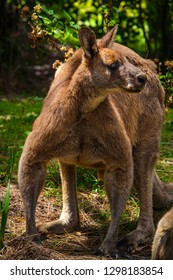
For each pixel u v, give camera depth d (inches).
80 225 343.0
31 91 642.8
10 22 669.3
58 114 301.0
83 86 299.3
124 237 326.6
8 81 643.5
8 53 662.5
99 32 583.2
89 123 303.3
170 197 378.3
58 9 624.7
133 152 343.0
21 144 439.5
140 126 341.4
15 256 291.6
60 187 383.9
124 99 328.5
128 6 623.2
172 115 538.9
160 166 422.6
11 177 383.2
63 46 405.1
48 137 301.4
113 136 306.0
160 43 669.3
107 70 295.6
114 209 312.8
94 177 393.4
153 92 346.0
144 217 338.0
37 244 303.4
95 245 323.9
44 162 307.6
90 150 308.2
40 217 351.3
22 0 634.2
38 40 409.7
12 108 547.8
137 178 343.0
